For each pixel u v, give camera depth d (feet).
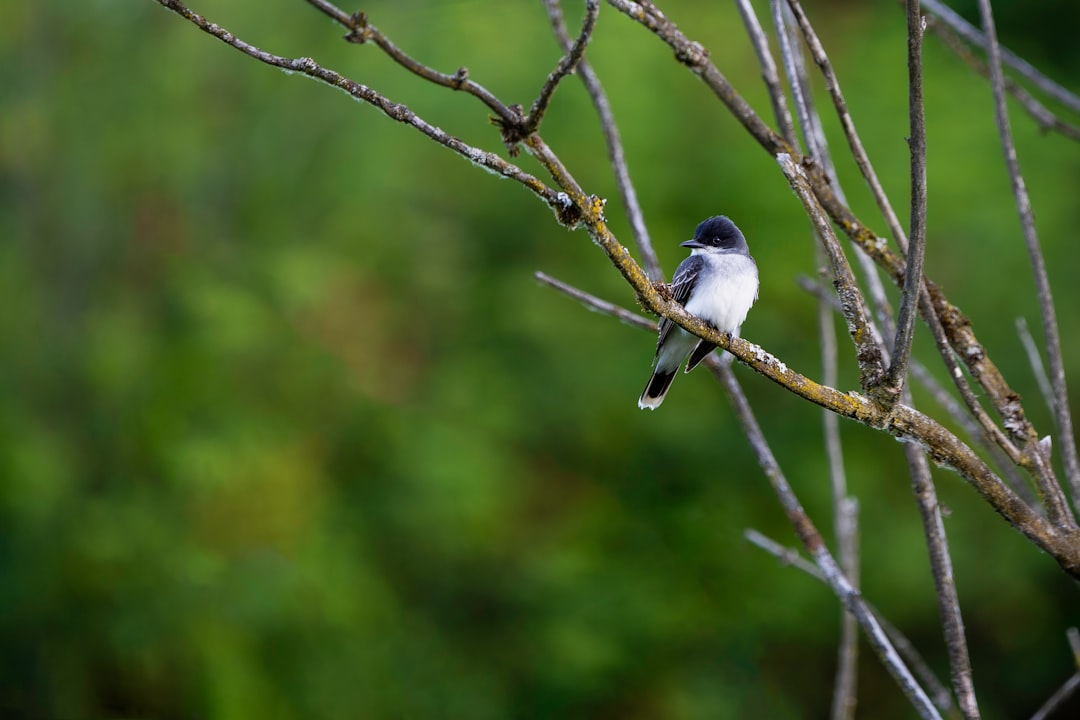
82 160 52.13
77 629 48.19
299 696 46.57
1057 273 44.37
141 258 52.31
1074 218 45.01
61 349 51.60
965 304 44.68
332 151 50.34
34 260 52.80
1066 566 14.24
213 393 49.06
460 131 45.93
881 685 48.80
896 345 13.94
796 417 46.09
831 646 48.52
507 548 48.73
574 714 47.01
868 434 46.09
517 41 45.27
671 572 47.37
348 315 50.29
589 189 44.57
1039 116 20.27
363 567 47.93
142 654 47.01
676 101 45.39
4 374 51.62
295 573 46.80
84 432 50.78
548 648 46.44
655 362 24.27
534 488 49.37
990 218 43.68
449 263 49.19
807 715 48.34
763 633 46.98
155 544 47.70
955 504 46.26
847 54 47.34
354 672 46.73
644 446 47.70
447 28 46.34
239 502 48.11
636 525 48.19
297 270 48.26
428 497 46.88
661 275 19.21
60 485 49.06
